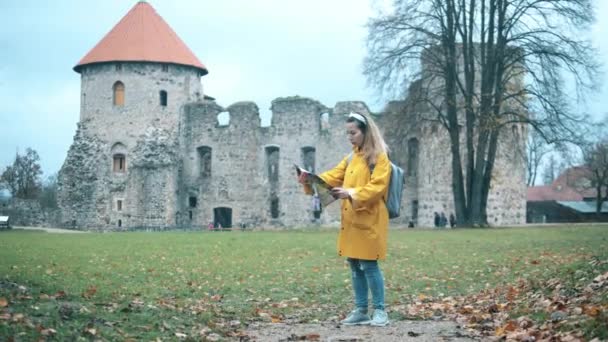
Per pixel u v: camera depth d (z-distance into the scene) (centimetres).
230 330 860
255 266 1742
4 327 700
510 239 2638
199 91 5412
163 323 827
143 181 5088
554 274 1176
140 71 5159
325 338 806
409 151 4753
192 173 5225
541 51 3819
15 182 8062
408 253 2111
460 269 1636
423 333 827
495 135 3972
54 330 713
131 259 1897
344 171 938
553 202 7612
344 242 905
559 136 3753
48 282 1173
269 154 5131
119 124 5172
